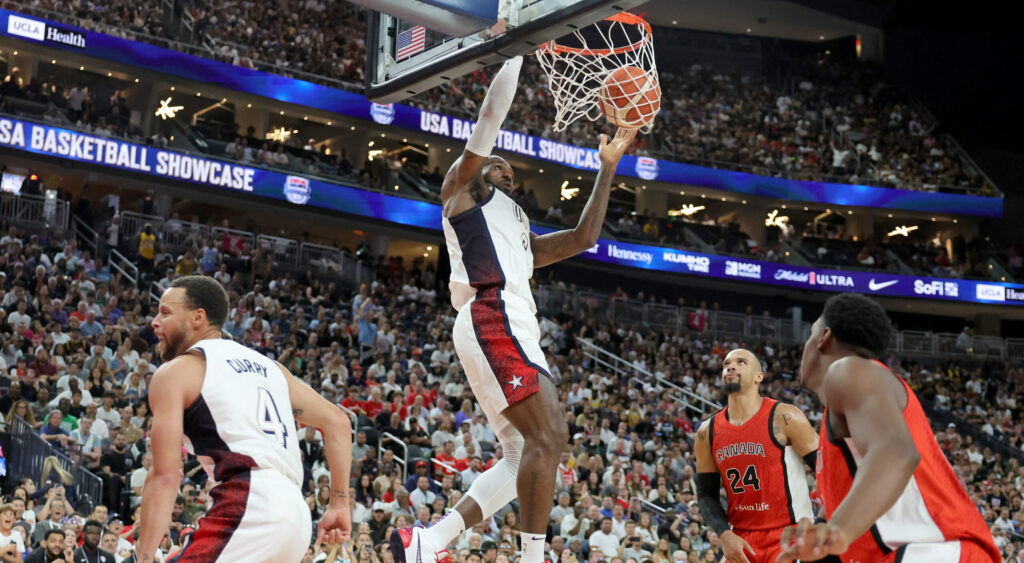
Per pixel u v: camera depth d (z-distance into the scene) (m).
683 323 25.52
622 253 27.19
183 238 20.94
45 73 23.88
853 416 2.43
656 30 33.19
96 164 21.28
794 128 31.55
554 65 4.38
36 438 10.66
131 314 15.62
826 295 29.83
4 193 19.34
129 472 10.99
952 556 2.46
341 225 25.48
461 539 10.65
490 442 14.31
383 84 4.82
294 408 3.20
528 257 3.81
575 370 19.27
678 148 29.14
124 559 8.96
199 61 23.34
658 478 13.87
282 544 2.86
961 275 29.19
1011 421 23.17
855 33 34.19
